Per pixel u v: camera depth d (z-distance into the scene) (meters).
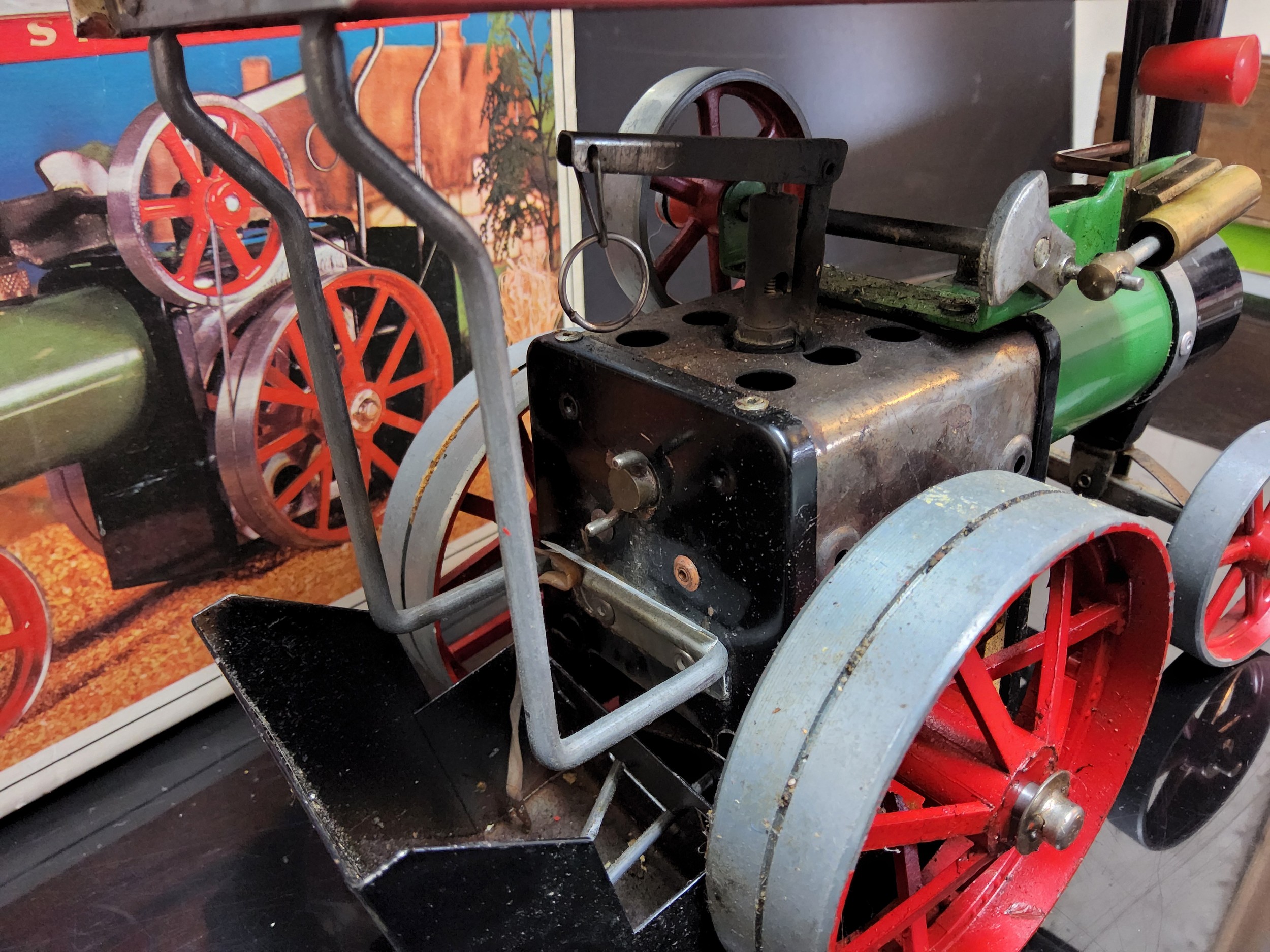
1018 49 2.41
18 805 1.32
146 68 1.21
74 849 1.25
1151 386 1.49
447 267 1.65
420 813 0.99
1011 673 1.14
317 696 0.94
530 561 0.65
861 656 0.71
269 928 1.12
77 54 1.15
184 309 1.33
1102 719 1.12
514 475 0.61
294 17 0.49
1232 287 1.51
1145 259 1.15
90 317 1.24
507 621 1.49
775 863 0.71
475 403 1.18
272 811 1.31
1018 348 1.00
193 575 1.45
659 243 1.94
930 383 0.90
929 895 0.92
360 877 0.71
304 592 1.61
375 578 0.90
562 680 1.04
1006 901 1.07
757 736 0.73
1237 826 1.24
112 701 1.40
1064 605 0.94
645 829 1.00
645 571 0.96
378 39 1.40
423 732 1.02
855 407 0.84
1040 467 1.08
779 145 0.87
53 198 1.17
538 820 1.09
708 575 0.89
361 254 1.52
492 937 0.74
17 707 1.30
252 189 0.74
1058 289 1.02
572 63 1.69
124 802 1.33
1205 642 1.42
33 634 1.29
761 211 0.91
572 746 0.74
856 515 0.86
